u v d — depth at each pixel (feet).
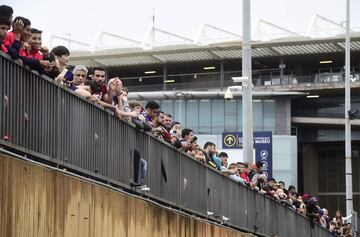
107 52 602.85
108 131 92.48
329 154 652.89
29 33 80.79
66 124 82.38
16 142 72.74
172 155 112.16
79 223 81.05
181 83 628.69
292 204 180.55
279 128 601.62
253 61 622.54
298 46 595.06
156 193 106.32
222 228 129.90
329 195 654.94
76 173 85.10
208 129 587.68
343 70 619.67
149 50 603.26
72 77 90.48
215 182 129.59
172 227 107.86
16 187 69.21
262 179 157.69
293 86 612.29
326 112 619.67
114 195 89.71
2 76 70.33
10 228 68.13
